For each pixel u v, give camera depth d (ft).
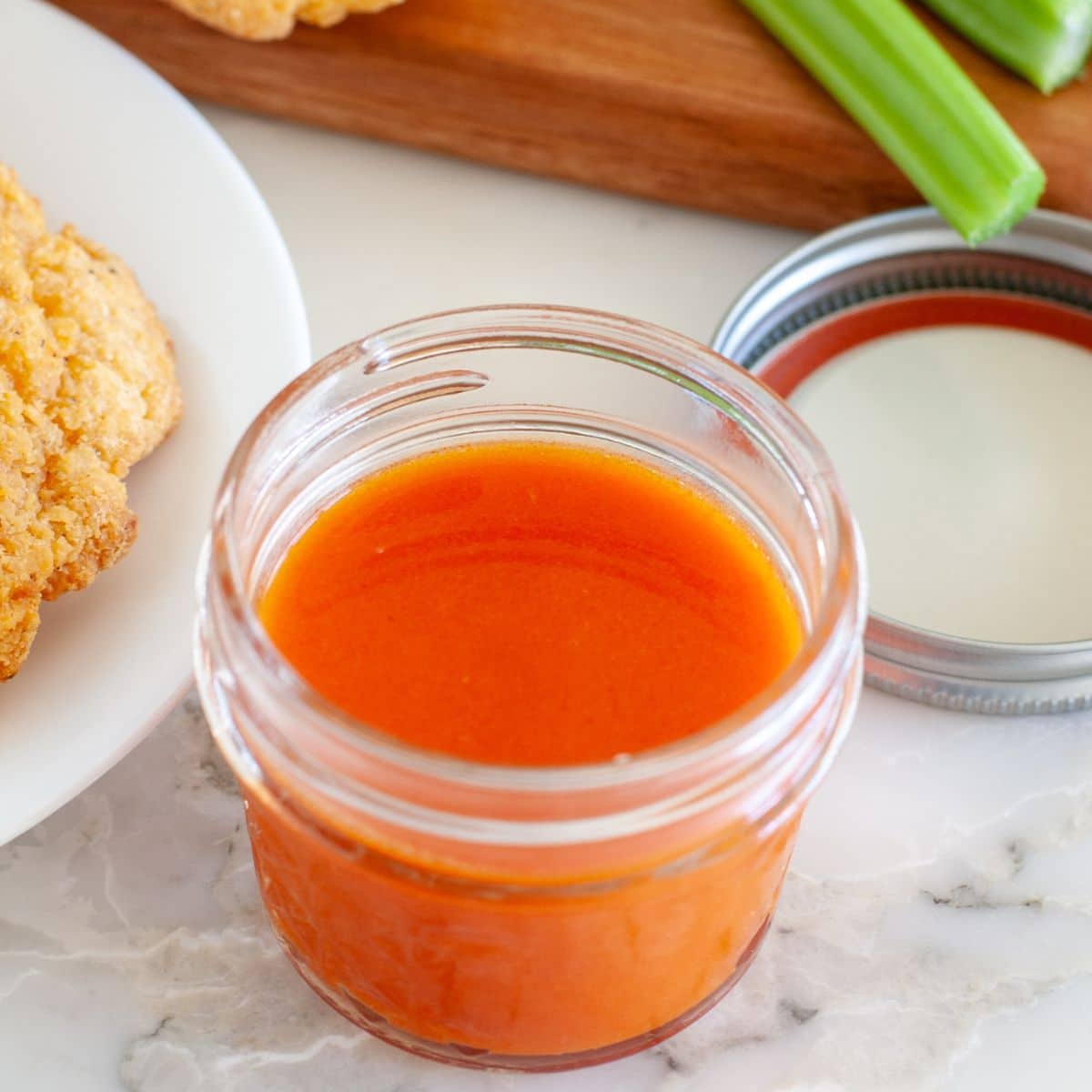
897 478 1.46
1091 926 1.30
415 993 1.19
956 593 1.40
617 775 1.06
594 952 1.15
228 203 1.45
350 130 1.65
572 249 1.59
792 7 1.58
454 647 1.17
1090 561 1.42
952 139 1.55
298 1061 1.25
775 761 1.10
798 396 1.50
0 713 1.26
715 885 1.14
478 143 1.62
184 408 1.38
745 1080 1.25
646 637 1.18
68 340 1.34
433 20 1.60
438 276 1.56
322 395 1.17
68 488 1.30
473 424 1.23
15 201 1.39
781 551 1.19
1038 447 1.48
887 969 1.28
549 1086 1.24
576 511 1.21
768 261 1.60
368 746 1.07
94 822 1.32
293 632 1.18
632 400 1.21
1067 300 1.58
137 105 1.49
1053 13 1.57
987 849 1.33
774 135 1.58
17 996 1.26
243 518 1.14
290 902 1.20
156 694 1.27
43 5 1.51
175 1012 1.26
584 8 1.62
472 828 1.08
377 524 1.20
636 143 1.60
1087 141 1.59
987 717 1.38
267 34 1.58
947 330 1.55
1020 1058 1.25
